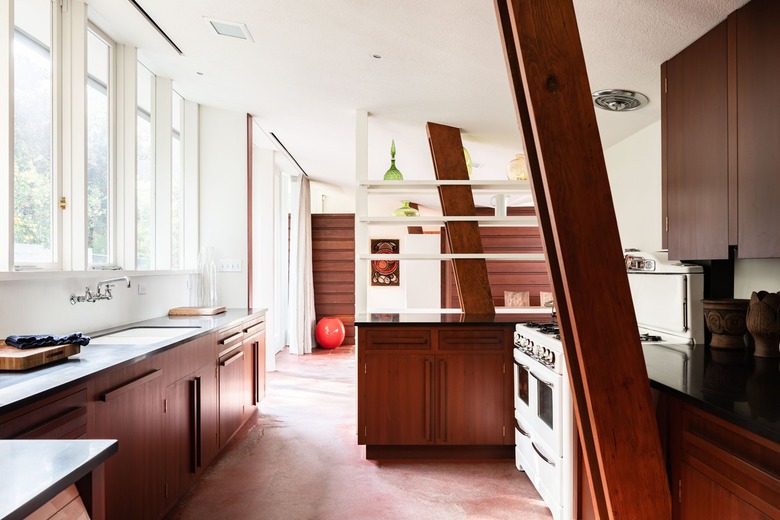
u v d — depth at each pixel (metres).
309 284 6.91
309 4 2.35
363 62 2.91
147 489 2.00
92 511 0.85
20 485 0.71
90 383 1.58
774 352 2.03
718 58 2.01
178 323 2.99
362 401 3.03
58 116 2.49
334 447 3.26
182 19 2.64
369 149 5.03
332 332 7.00
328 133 4.66
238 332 3.38
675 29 2.08
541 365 2.42
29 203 2.30
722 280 2.42
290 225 7.50
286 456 3.09
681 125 2.28
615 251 1.49
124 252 3.05
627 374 1.48
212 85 3.68
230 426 3.18
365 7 2.30
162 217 3.64
